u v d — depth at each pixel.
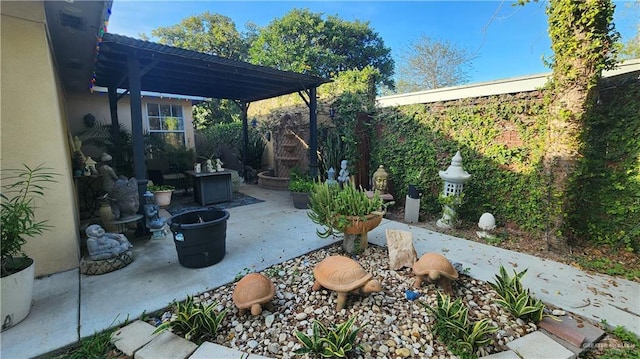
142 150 3.76
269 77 5.07
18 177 2.47
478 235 3.89
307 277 2.75
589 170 3.34
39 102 2.65
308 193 5.19
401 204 5.49
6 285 1.96
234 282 2.69
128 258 3.02
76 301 2.34
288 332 2.00
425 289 2.48
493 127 4.11
